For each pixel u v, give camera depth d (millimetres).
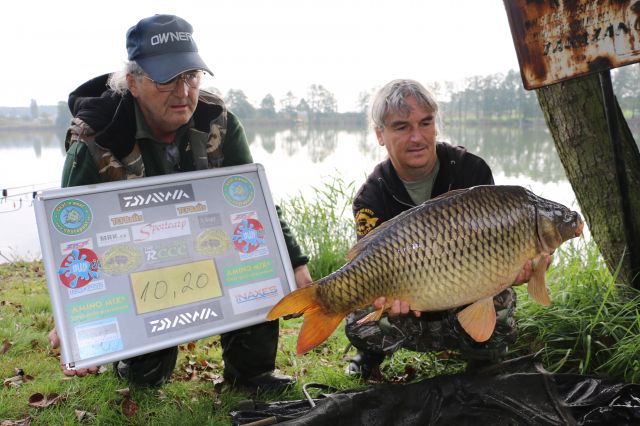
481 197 2127
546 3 2729
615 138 2850
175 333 2395
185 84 2564
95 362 2266
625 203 2939
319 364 3191
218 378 3066
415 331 2689
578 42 2680
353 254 2227
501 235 2115
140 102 2635
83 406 2730
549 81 2805
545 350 2988
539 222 2146
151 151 2758
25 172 11602
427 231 2098
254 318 2514
